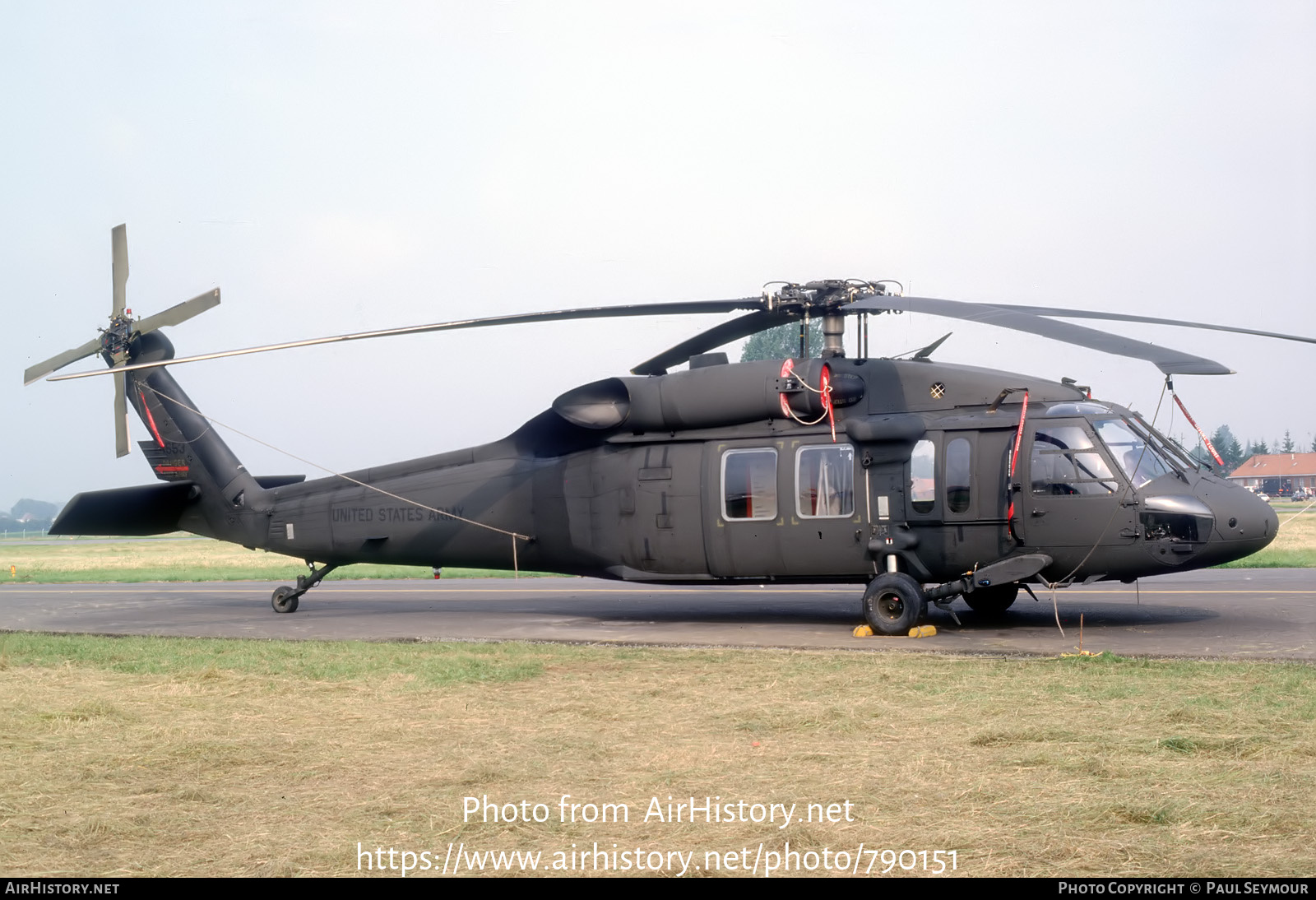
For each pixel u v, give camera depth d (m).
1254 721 7.03
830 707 7.79
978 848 4.84
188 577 28.50
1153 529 11.83
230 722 7.84
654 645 11.47
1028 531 12.17
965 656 10.11
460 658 10.55
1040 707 7.66
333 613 16.50
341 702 8.53
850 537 12.73
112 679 9.93
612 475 13.86
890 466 12.64
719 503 13.19
